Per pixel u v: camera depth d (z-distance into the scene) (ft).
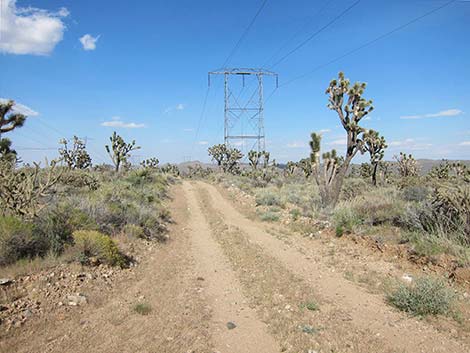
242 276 30.12
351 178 137.28
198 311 22.06
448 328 18.80
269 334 18.93
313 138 61.31
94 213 40.06
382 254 33.12
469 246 29.12
